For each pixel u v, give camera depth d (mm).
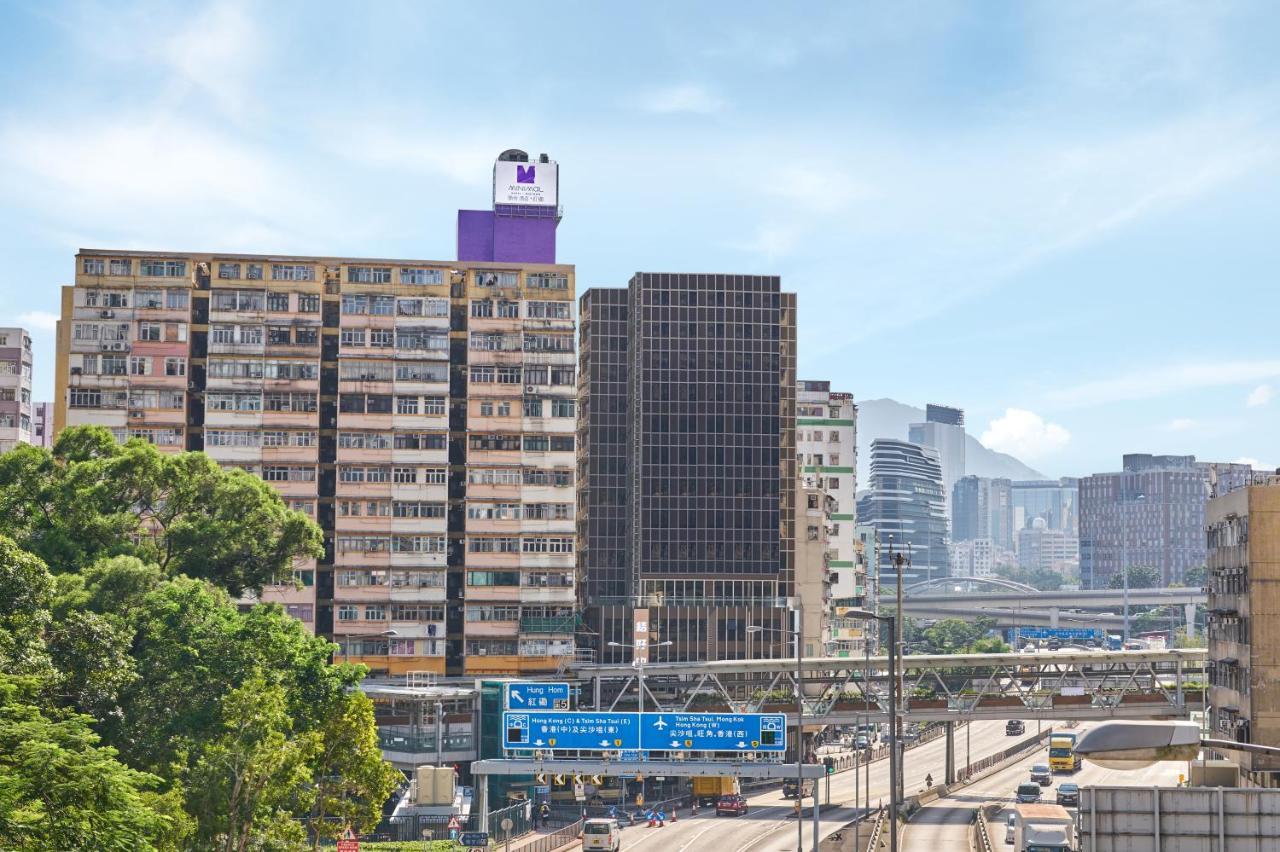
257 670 89938
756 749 116438
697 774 117375
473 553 192375
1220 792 48312
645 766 117750
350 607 187875
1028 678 156750
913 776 189625
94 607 94125
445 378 192000
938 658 152250
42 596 71000
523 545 193000
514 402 194125
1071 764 184375
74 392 186875
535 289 195625
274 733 78875
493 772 117938
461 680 165750
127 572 95250
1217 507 120562
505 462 193625
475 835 112750
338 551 188375
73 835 44500
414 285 192625
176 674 89125
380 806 89125
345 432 190000
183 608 93062
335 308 194875
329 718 88125
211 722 86875
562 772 118000
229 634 92500
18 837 43281
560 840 127375
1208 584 123812
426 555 189500
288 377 189250
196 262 190375
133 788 48094
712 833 136500
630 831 139000
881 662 154000
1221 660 117812
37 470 110562
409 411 191125
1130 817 48656
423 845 110062
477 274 194875
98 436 119312
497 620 192000
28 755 45031
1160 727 34312
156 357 188000
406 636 187875
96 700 80500
